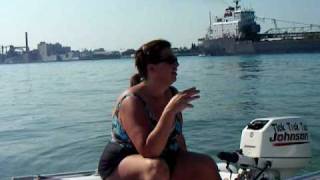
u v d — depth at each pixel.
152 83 3.50
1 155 10.07
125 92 3.53
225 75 38.12
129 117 3.41
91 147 10.54
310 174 4.24
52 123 15.09
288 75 34.41
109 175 3.51
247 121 13.48
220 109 16.47
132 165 3.35
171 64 3.48
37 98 25.72
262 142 4.56
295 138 4.71
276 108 16.36
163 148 3.27
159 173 3.23
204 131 11.92
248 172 4.45
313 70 39.31
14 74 65.81
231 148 9.77
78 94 26.52
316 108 15.77
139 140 3.32
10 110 20.20
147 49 3.47
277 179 4.67
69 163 9.16
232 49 94.88
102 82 36.12
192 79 34.28
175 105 3.19
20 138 12.34
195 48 104.81
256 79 32.06
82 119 15.66
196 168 3.46
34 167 8.94
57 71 68.50
